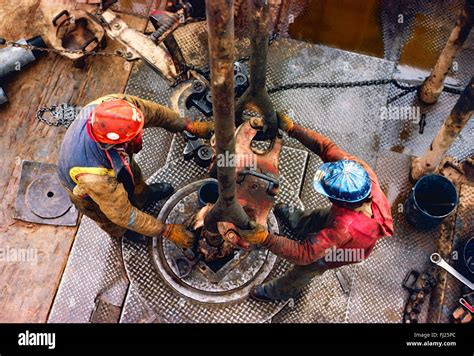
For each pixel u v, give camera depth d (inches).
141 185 174.7
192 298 179.0
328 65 211.8
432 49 219.0
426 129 204.8
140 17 216.5
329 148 150.6
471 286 181.8
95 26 207.5
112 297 180.9
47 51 207.6
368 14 221.5
